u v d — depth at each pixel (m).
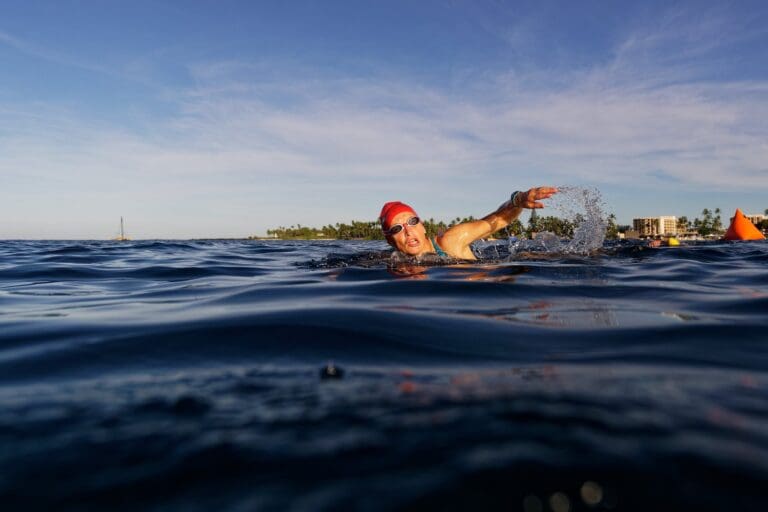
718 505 0.76
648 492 0.79
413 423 1.09
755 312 2.51
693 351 1.77
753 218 100.81
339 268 5.26
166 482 0.90
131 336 2.14
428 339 1.99
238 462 0.95
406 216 5.71
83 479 0.91
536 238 7.07
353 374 1.53
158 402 1.30
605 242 10.26
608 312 2.53
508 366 1.60
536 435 1.00
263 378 1.51
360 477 0.88
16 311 3.09
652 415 1.09
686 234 106.88
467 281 3.72
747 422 1.05
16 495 0.87
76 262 7.56
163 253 10.28
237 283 4.39
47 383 1.53
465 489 0.82
